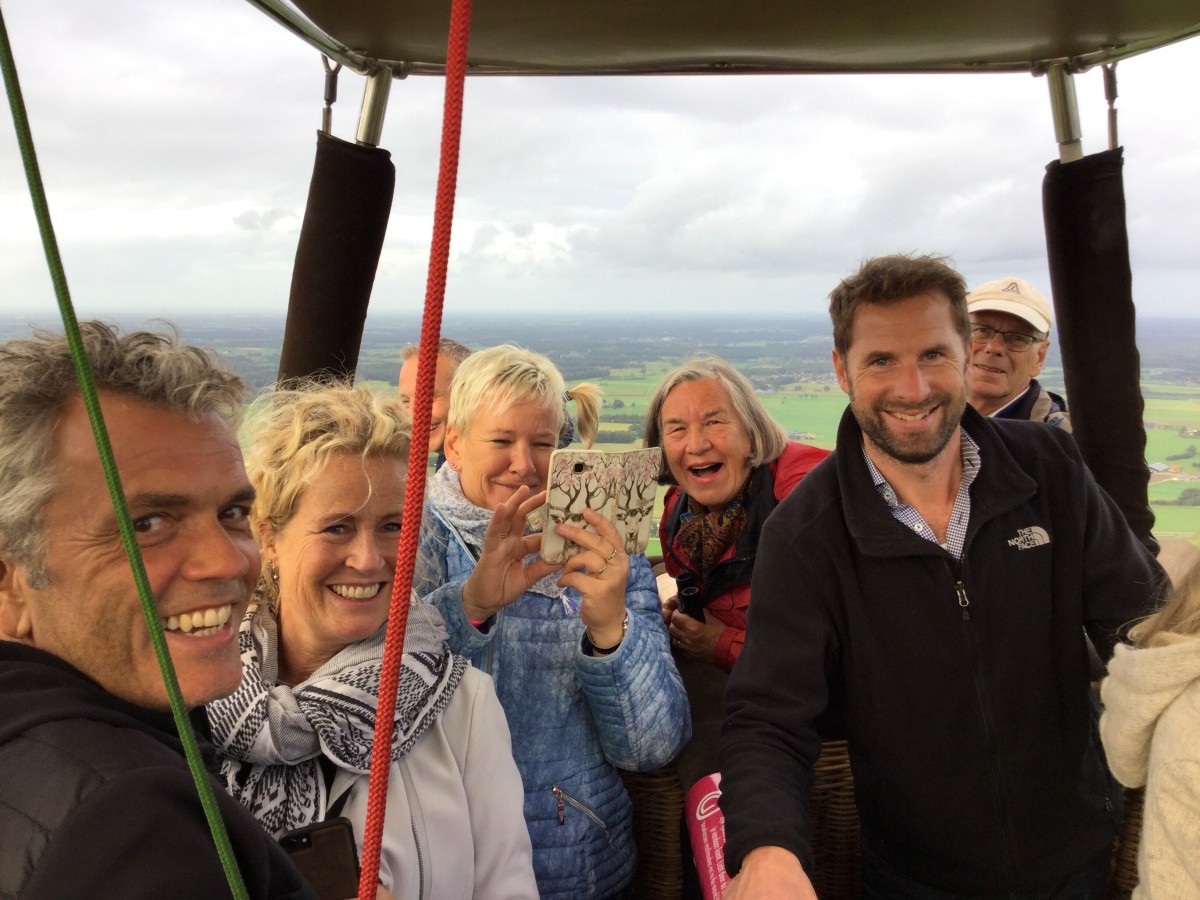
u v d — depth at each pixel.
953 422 1.15
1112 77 1.53
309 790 0.88
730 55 1.47
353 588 0.92
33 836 0.47
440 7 1.23
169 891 0.47
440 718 0.95
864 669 1.18
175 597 0.61
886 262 1.18
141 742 0.54
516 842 0.98
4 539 0.58
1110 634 1.21
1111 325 1.59
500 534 1.20
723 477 1.54
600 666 1.22
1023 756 1.17
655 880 1.40
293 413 0.94
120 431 0.59
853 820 1.41
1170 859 0.76
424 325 0.43
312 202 1.43
